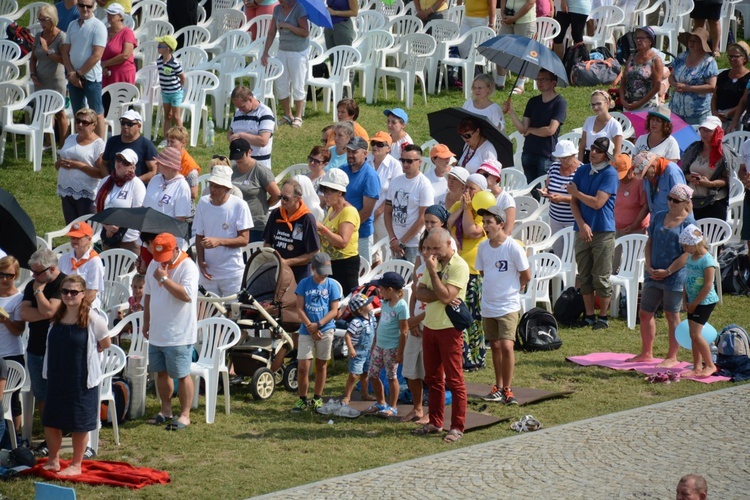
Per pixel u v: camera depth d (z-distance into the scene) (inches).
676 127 2140.7
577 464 1269.7
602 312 1872.5
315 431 1445.6
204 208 1679.4
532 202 2111.2
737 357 1630.2
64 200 2065.7
